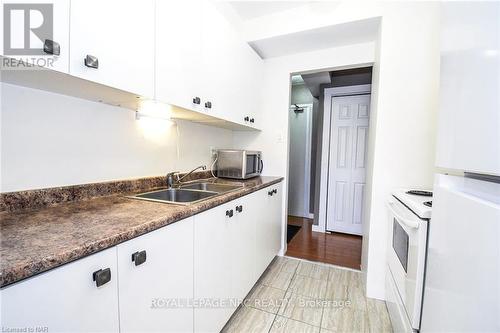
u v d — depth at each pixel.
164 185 1.61
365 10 1.65
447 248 0.69
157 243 0.84
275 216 2.22
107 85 0.87
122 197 1.21
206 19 1.43
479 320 0.50
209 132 2.16
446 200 0.71
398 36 1.58
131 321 0.75
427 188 1.56
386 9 1.60
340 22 1.72
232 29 1.75
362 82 3.08
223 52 1.63
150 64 1.05
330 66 2.14
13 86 0.88
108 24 0.86
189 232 1.01
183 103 1.25
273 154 2.45
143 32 1.01
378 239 1.71
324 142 3.31
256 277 1.78
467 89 0.62
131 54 0.96
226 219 1.31
